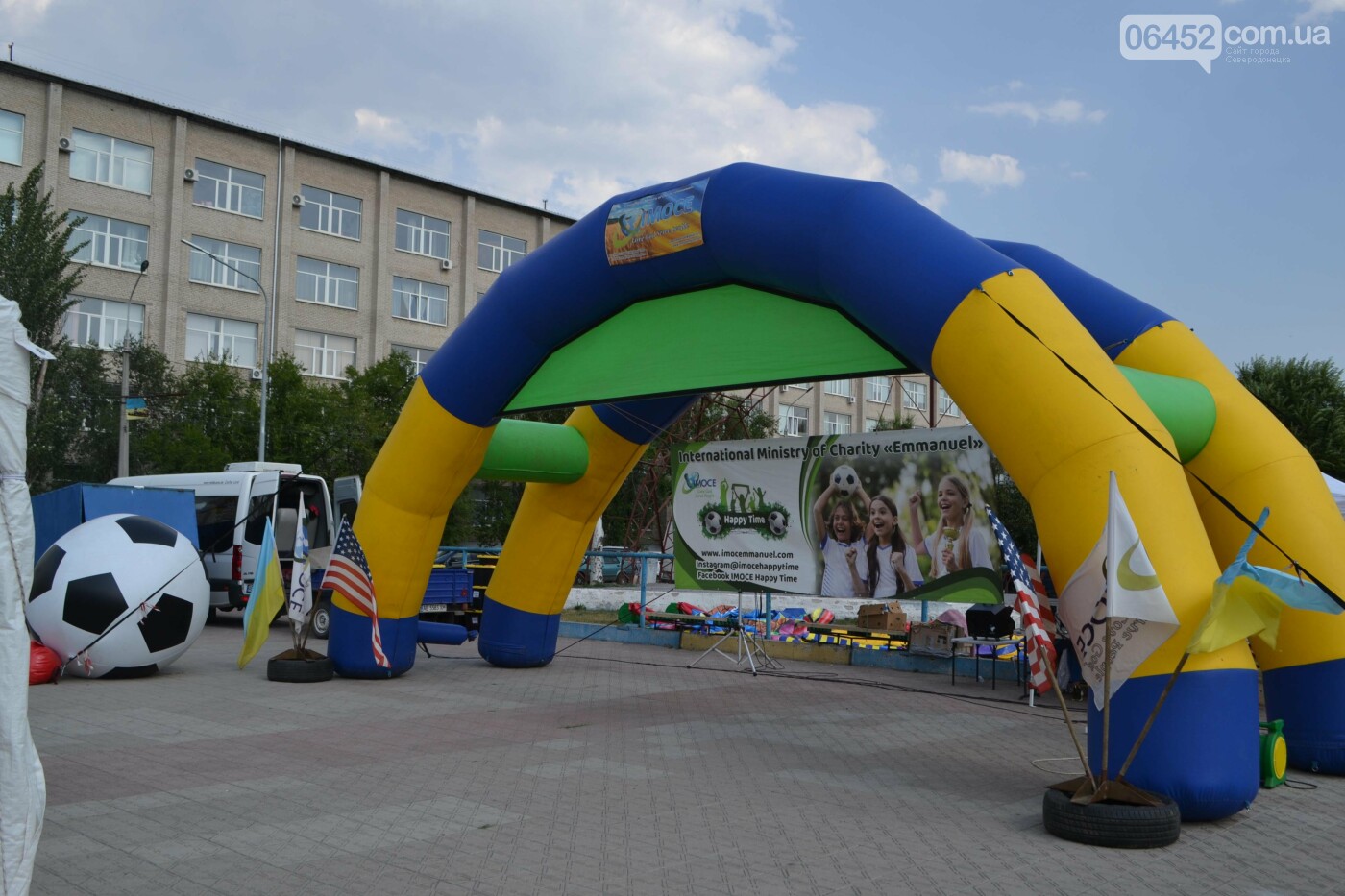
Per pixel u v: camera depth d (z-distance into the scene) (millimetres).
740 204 8625
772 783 7395
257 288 39281
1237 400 8625
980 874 5293
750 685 13023
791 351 8781
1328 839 6148
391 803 6578
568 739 8961
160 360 33188
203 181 38250
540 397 10922
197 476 20234
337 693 11453
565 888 4969
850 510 12211
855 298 7770
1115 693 6375
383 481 12250
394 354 38375
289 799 6633
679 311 9695
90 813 6227
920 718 10531
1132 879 5277
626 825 6148
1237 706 6266
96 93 35906
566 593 14422
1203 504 8656
